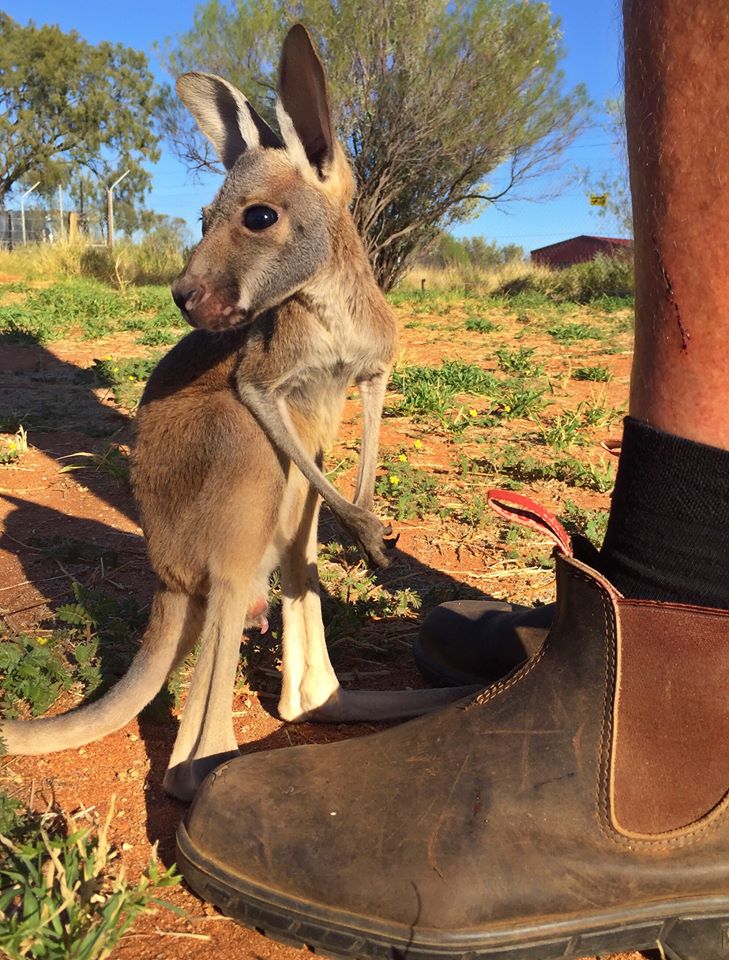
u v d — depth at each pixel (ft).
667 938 1.04
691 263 1.00
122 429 3.69
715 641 1.02
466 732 1.12
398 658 1.86
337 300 1.65
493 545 2.47
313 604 1.59
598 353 5.72
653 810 1.03
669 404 1.05
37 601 2.07
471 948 1.00
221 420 1.51
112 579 2.21
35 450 3.38
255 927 1.07
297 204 1.63
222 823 1.09
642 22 1.00
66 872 1.04
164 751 1.49
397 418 3.92
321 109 1.67
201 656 1.41
